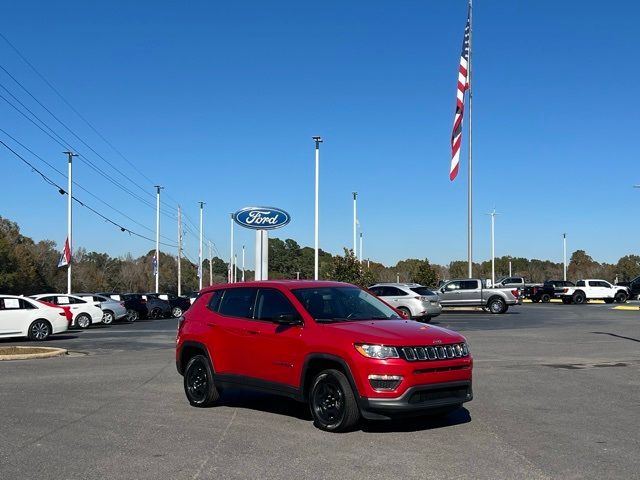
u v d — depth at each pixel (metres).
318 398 8.01
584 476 6.11
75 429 8.19
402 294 27.62
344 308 8.74
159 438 7.70
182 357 10.16
